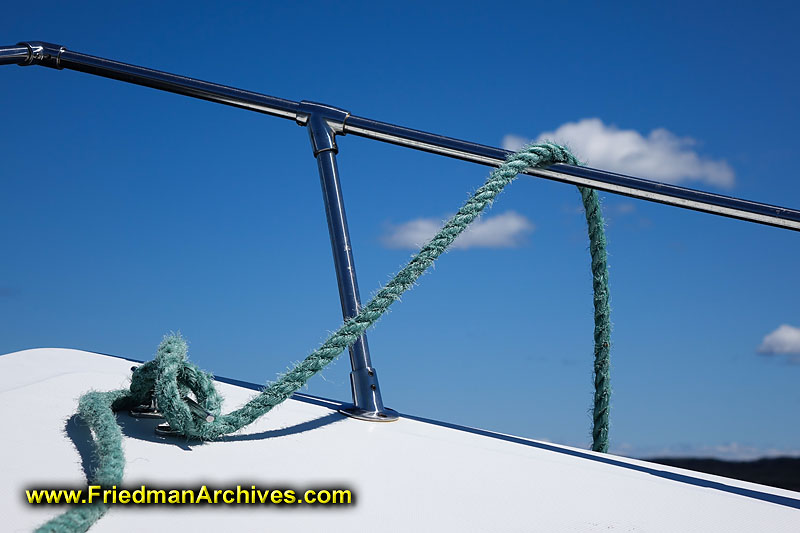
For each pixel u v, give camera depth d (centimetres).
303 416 131
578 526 92
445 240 126
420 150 146
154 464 98
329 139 147
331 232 142
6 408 115
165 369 105
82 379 136
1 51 138
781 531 97
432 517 90
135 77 151
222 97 152
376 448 115
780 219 125
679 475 123
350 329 122
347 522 86
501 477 108
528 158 132
